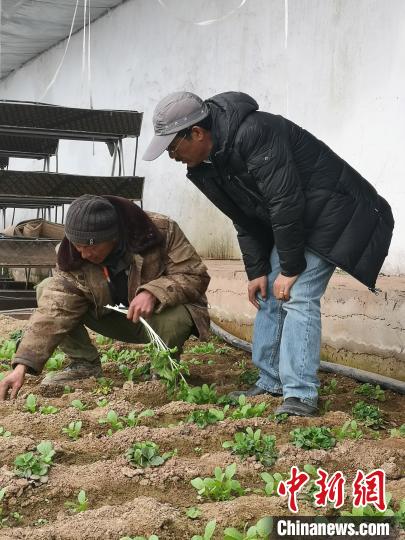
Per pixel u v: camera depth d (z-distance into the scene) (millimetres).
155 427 3926
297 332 3986
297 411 3961
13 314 7371
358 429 3928
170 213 9750
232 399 4254
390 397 4711
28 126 7246
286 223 3762
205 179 3961
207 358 5711
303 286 3969
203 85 9055
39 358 4188
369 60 6742
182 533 2879
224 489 3174
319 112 7277
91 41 11648
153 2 10008
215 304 6965
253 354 4418
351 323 5348
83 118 7328
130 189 7375
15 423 3869
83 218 3949
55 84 13047
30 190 7180
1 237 7586
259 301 4363
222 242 8742
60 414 3969
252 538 2752
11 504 3105
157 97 9977
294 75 7586
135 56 10469
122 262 4234
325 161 3916
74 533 2830
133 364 5164
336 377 5152
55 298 4262
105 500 3164
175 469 3340
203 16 9016
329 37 7160
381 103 6633
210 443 3693
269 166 3676
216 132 3709
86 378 4715
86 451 3584
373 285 3992
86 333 4734
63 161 12414
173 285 4281
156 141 3697
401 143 6461
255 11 8156
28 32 12367
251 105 3762
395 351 5008
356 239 3900
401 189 6457
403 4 6430
